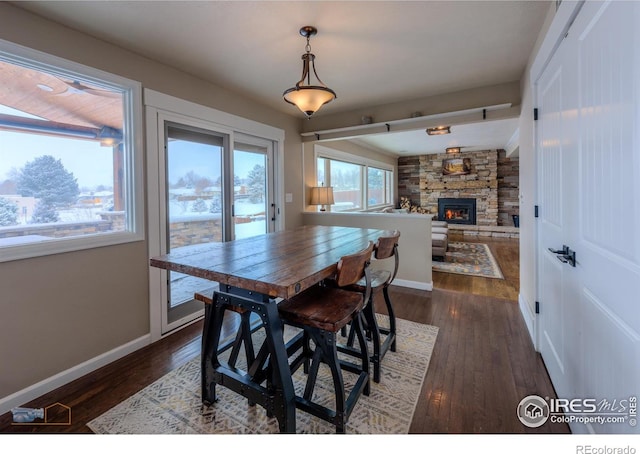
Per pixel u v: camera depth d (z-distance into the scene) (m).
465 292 3.62
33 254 1.81
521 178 2.98
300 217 4.51
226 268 1.45
